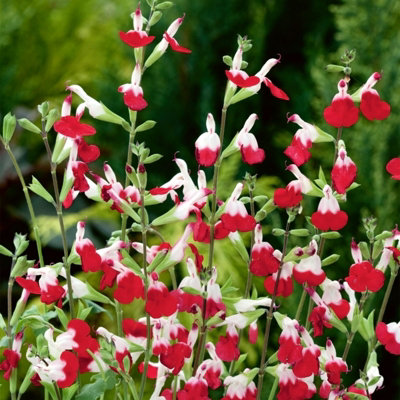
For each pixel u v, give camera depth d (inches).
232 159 58.6
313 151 57.2
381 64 56.8
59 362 32.6
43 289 32.9
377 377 32.9
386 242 33.9
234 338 33.1
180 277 55.0
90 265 32.4
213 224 32.7
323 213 32.9
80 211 59.7
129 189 32.7
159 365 33.6
